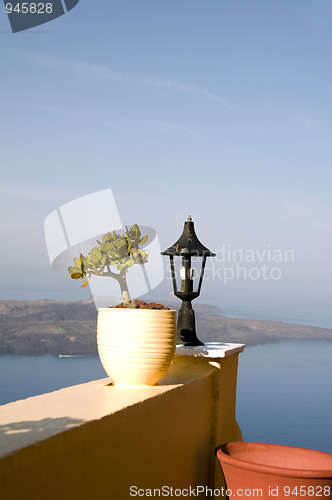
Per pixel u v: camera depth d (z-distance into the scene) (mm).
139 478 2055
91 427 1629
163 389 2361
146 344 2316
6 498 1237
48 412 1734
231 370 3416
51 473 1428
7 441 1357
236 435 3500
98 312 2459
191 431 2721
